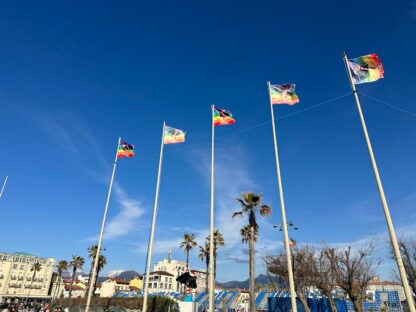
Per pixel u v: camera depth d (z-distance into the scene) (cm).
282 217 1762
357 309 3422
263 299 4966
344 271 3584
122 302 5084
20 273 10856
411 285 4075
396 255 1376
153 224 2297
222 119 2355
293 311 1572
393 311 4947
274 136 1980
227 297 5672
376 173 1566
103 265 8006
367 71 1820
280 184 1845
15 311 5712
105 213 2772
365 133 1678
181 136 2542
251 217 3353
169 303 4088
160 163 2469
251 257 3138
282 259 4216
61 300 5388
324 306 3900
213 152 2269
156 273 12156
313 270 3750
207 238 6494
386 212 1465
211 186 2186
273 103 2083
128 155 2942
